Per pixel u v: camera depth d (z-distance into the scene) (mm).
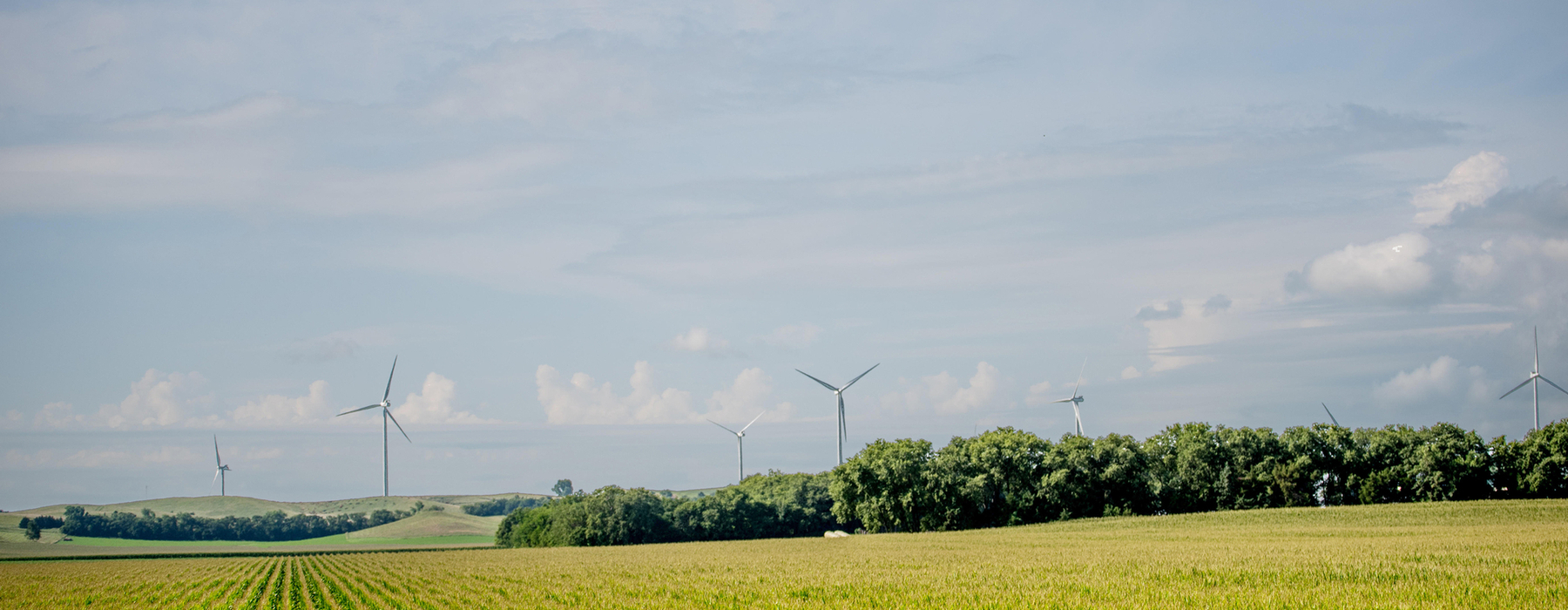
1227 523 97438
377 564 87250
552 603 40250
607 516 142375
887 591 38969
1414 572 37375
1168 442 124875
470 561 86250
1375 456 116062
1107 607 30625
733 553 78312
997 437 124750
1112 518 112000
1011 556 60031
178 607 49750
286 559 108625
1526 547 47688
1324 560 44219
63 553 149000
